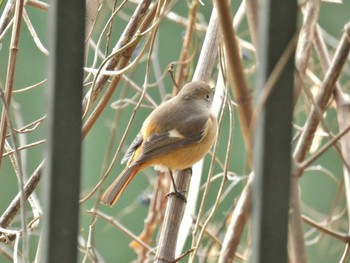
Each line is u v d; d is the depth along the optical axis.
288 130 4.45
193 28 10.87
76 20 4.62
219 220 15.23
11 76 7.35
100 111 8.66
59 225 4.61
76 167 4.64
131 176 10.78
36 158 16.25
